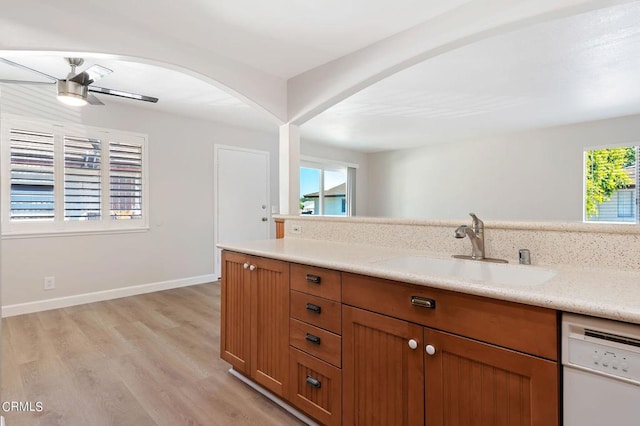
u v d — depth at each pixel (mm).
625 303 882
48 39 1888
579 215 4898
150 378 2143
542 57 2732
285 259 1765
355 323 1461
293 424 1722
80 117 3666
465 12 1982
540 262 1460
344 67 2656
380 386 1375
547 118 4598
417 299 1248
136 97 2916
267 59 2711
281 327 1818
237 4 2000
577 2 1617
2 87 3229
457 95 3662
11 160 3291
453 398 1167
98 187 3812
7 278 3277
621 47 2574
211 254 4777
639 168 4484
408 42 2270
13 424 1681
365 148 6992
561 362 954
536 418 993
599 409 895
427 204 6672
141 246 4133
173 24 2215
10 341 2682
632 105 4047
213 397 1948
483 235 1606
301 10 2059
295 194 3105
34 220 3434
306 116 2992
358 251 1906
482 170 5910
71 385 2047
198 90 3461
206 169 4707
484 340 1094
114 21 2098
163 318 3250
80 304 3670
